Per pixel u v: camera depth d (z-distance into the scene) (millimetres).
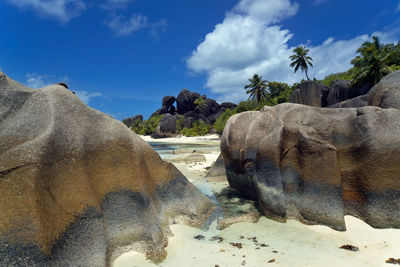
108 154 5297
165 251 4965
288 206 6816
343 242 5434
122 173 5289
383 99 7930
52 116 4715
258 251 5109
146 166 6008
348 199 6590
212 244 5422
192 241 5508
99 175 5133
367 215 6137
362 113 6621
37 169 3930
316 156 6672
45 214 3861
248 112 9547
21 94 4930
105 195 5059
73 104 5285
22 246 3506
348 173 6609
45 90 5125
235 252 5070
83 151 4969
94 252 4312
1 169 3768
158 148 35625
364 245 5266
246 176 8734
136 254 4746
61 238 4035
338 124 6949
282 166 7031
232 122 9695
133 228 4949
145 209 5203
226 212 7410
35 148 4082
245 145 8523
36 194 3787
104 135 5418
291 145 7094
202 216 6574
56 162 4402
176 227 5938
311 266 4527
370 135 6254
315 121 7145
